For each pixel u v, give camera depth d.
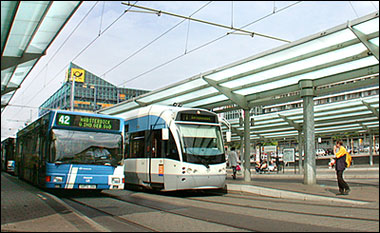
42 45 13.69
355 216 8.34
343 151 11.77
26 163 16.94
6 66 13.95
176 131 13.16
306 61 12.88
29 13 10.77
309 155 14.68
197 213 9.07
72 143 12.43
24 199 10.70
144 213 9.08
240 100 17.69
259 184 15.12
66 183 12.02
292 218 8.24
